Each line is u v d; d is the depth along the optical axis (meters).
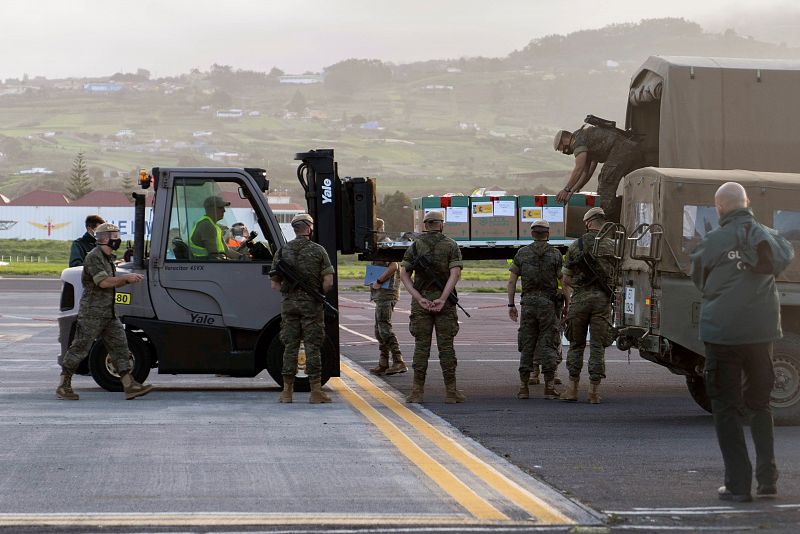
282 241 38.88
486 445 27.42
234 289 38.53
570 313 37.41
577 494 21.62
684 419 32.84
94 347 38.84
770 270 21.44
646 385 43.22
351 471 23.64
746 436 29.27
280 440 27.64
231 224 38.72
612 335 36.16
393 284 46.09
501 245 42.25
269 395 38.12
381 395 38.34
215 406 34.62
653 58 40.53
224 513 19.67
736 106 39.41
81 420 31.00
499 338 68.19
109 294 36.41
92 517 19.31
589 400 37.16
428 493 21.50
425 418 32.25
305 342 35.56
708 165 39.31
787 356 32.00
